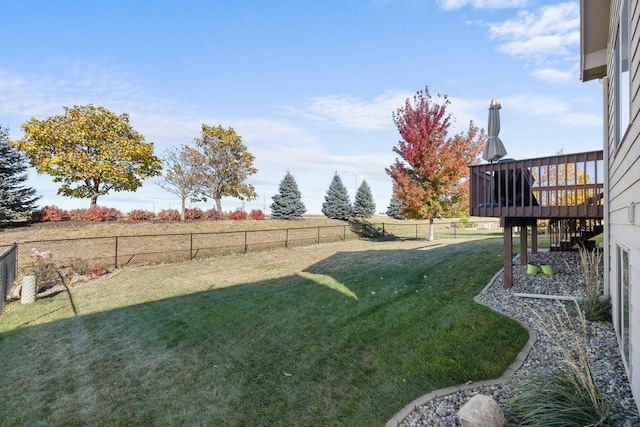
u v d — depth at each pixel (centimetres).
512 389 324
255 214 2127
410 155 1505
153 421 317
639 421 262
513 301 582
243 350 464
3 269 712
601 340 417
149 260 1202
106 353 475
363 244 1633
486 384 338
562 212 584
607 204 537
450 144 1510
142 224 1609
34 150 1570
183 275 987
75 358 462
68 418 326
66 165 1627
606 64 561
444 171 1495
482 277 734
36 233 1333
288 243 1627
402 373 374
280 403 337
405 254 1170
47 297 786
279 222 2089
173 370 418
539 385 293
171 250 1316
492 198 659
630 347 309
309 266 1080
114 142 1752
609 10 506
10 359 464
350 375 382
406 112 1533
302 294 732
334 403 331
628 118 330
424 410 306
